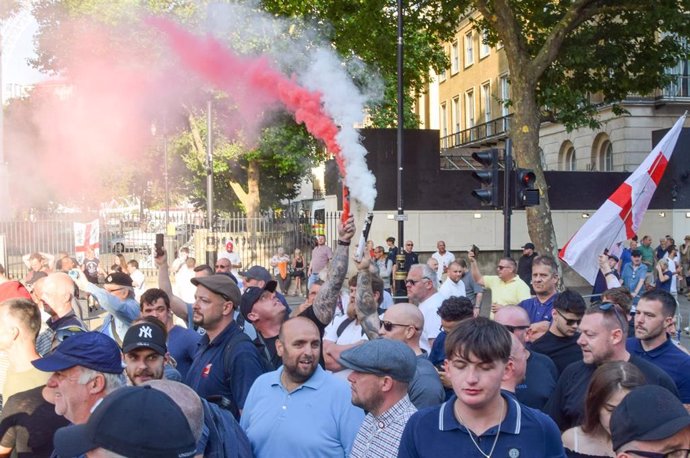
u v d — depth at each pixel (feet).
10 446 13.55
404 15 72.79
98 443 6.21
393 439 11.85
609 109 97.04
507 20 63.52
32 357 14.57
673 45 67.21
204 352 16.22
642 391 9.31
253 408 13.62
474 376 9.73
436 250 86.33
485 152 35.19
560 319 18.19
